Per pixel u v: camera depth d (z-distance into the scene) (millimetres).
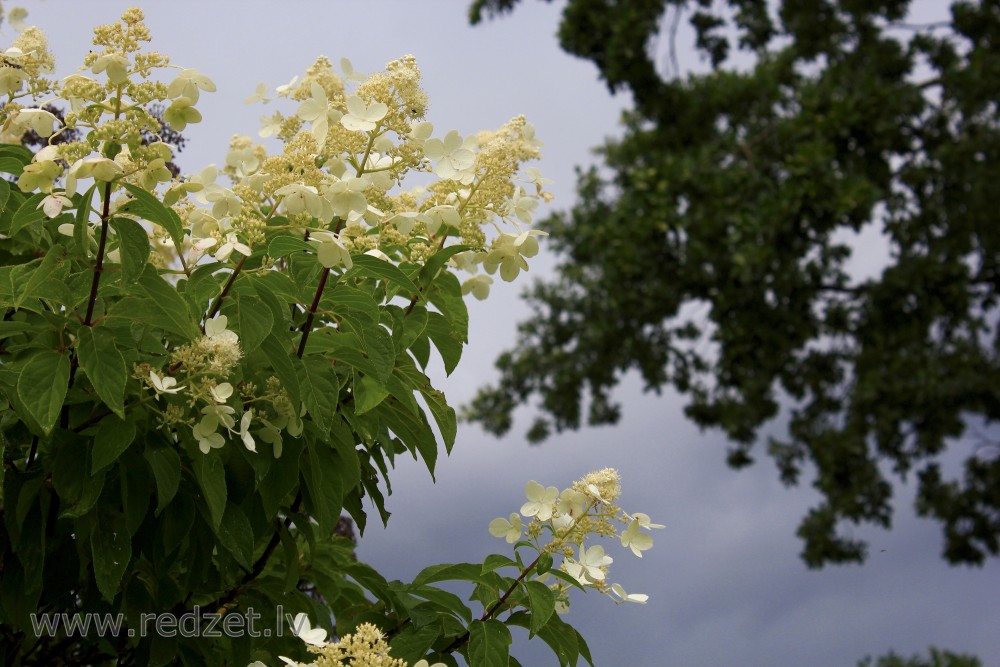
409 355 1088
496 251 1085
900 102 4301
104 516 956
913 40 4770
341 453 1041
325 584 1228
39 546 948
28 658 1090
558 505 1059
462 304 1101
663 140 4789
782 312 4586
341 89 1095
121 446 897
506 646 1009
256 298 919
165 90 871
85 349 863
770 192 4367
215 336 911
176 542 968
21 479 959
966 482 5164
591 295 5223
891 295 4535
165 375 948
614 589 1058
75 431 951
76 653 1133
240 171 1148
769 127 4648
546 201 1124
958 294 4531
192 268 937
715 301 4668
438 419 1093
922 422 4930
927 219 4695
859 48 4789
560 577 1024
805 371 5016
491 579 1056
